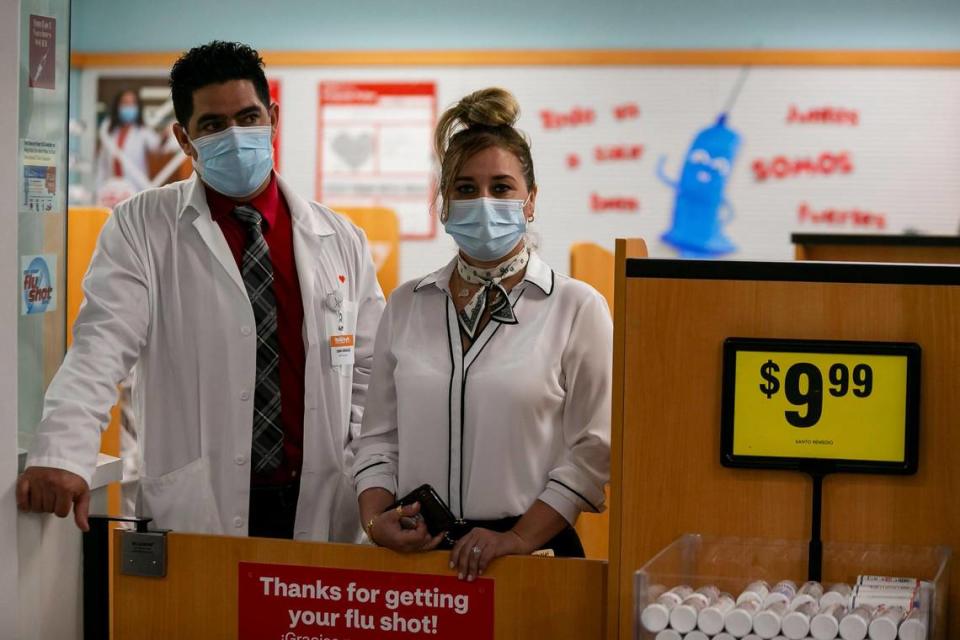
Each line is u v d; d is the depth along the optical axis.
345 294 2.71
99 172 8.54
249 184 2.51
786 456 1.72
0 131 1.89
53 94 2.10
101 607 2.12
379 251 6.48
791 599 1.65
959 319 1.69
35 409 2.12
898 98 7.86
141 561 1.98
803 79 7.91
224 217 2.57
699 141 8.00
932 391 1.70
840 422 1.71
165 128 8.48
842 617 1.56
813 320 1.72
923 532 1.71
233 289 2.53
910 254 4.11
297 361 2.61
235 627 1.96
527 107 8.13
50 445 2.02
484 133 2.12
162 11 8.48
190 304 2.52
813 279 1.72
